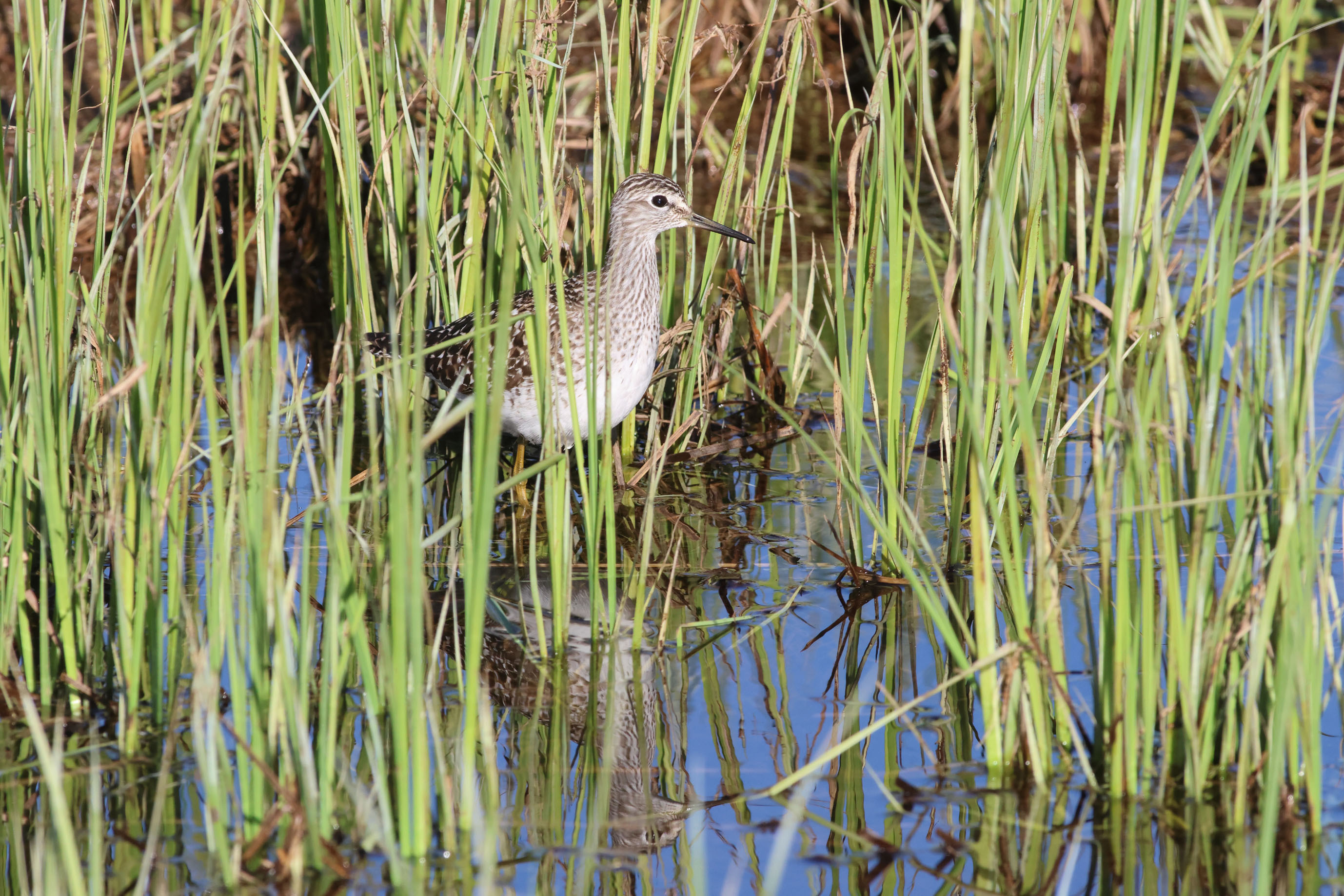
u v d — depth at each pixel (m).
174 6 22.75
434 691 8.73
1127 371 9.23
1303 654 7.85
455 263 14.51
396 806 8.32
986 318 10.52
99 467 9.93
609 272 11.70
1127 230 8.88
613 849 8.30
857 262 11.20
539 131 12.66
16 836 8.28
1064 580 11.34
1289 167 20.38
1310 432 8.68
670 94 13.70
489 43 12.73
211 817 7.90
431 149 16.08
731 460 14.86
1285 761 8.25
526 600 11.68
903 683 10.29
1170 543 8.02
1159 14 12.77
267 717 8.32
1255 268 8.88
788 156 14.20
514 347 13.00
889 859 8.22
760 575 12.10
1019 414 8.29
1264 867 7.35
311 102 19.22
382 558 8.97
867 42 11.98
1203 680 8.39
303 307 19.12
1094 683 8.84
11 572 9.23
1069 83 24.58
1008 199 10.43
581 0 21.62
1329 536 8.26
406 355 8.71
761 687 10.26
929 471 14.11
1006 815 8.51
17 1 10.59
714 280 16.19
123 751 8.98
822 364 17.22
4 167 9.74
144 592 8.90
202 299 7.89
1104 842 8.22
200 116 9.34
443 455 14.68
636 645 10.73
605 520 10.93
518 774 9.12
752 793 8.48
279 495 13.41
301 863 7.60
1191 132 22.83
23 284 10.06
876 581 11.82
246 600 8.59
